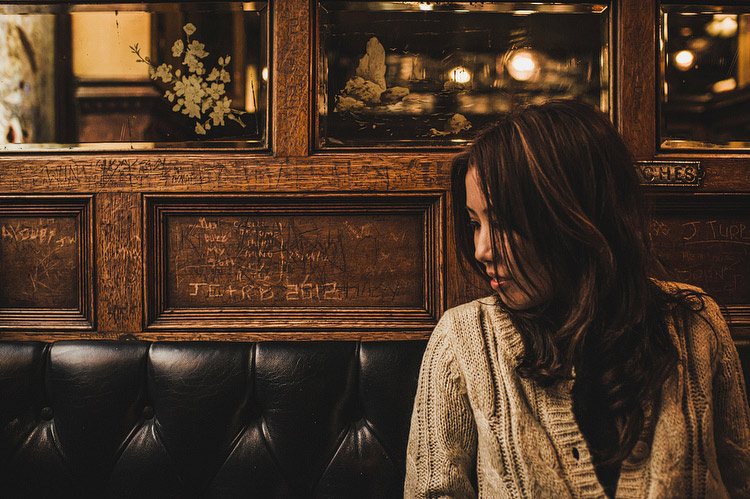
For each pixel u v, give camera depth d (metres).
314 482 1.02
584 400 0.68
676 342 0.67
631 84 1.24
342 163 1.24
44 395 1.06
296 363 1.04
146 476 1.02
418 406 0.78
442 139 1.26
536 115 0.67
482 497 0.70
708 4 1.26
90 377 1.04
